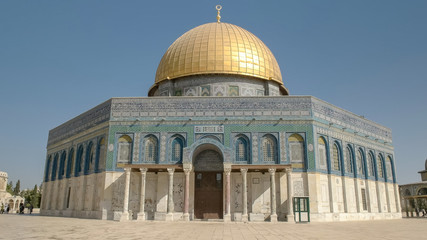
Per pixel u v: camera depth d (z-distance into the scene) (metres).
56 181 39.28
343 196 31.19
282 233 16.75
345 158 32.44
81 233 15.88
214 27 37.84
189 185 28.84
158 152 29.58
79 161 35.53
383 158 38.72
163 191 29.12
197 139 29.64
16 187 112.62
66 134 39.12
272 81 36.53
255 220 27.92
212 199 29.28
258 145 29.31
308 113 29.88
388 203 37.78
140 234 15.61
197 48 35.62
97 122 32.97
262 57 36.31
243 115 30.02
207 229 18.81
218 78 34.94
